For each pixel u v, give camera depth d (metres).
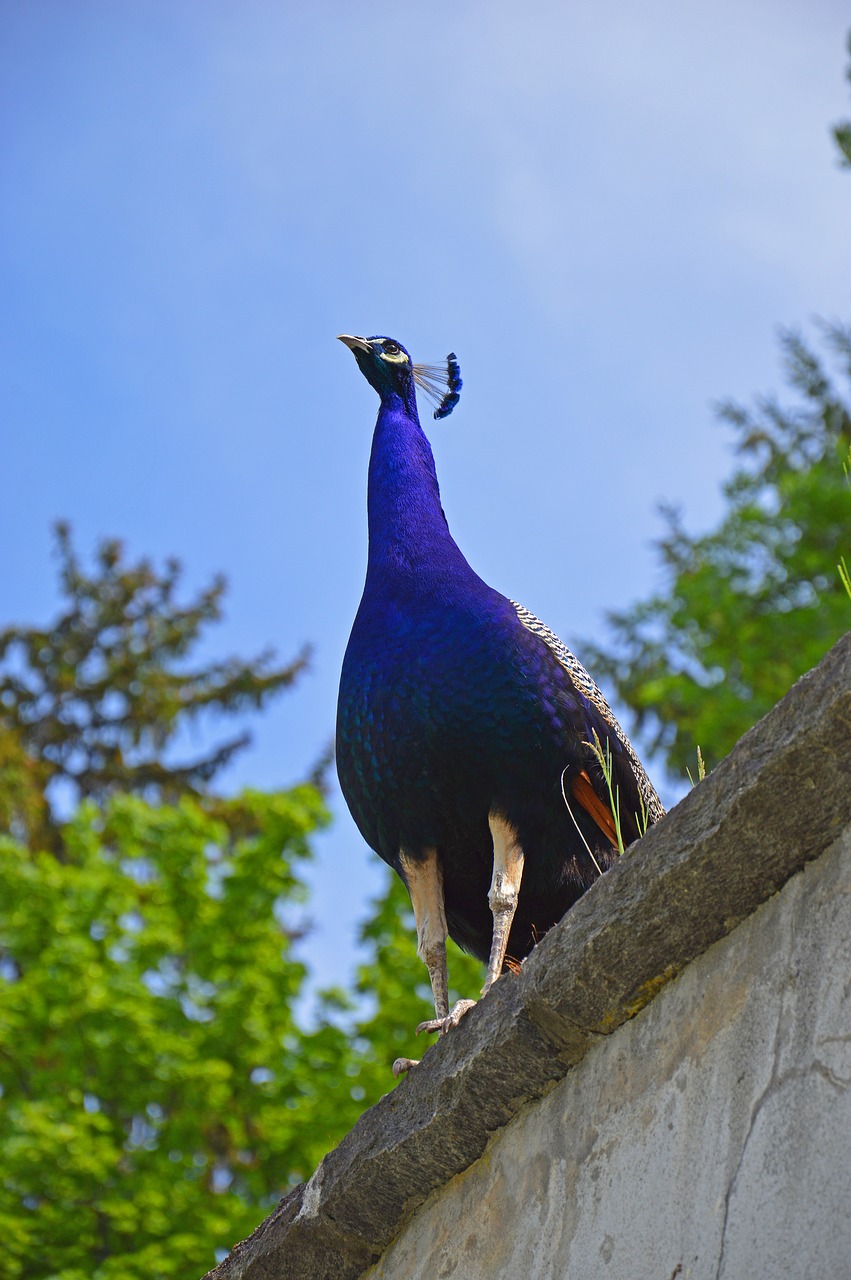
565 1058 4.52
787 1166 3.56
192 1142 15.65
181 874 18.03
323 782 30.39
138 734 32.53
